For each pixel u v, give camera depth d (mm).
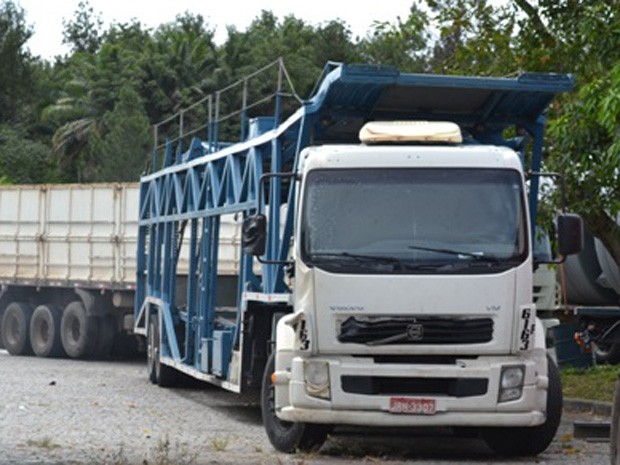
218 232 21375
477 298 14484
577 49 20656
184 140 27266
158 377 24203
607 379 22875
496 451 15555
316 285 14578
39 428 17188
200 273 21766
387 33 23422
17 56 85562
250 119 20109
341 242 14672
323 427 15164
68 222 33250
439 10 22859
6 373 27250
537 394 14648
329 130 17172
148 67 74812
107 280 31625
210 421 18766
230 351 19250
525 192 14883
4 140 79438
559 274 28625
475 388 14445
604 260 27703
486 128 17672
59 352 33562
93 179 72375
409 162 14883
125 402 21250
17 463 13477
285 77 19875
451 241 14648
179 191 24125
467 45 22438
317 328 14562
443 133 15219
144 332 26562
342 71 15984
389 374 14438
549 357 15547
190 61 75500
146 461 13500
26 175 77250
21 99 85812
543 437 15234
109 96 78188
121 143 66312
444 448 16203
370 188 14828
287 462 14289
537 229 20484
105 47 80312
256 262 18359
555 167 19812
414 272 14516
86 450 14766
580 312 28000
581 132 19109
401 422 14445
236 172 20062
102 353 32500
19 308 34781
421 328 14453
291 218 16797
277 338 15203
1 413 19000
